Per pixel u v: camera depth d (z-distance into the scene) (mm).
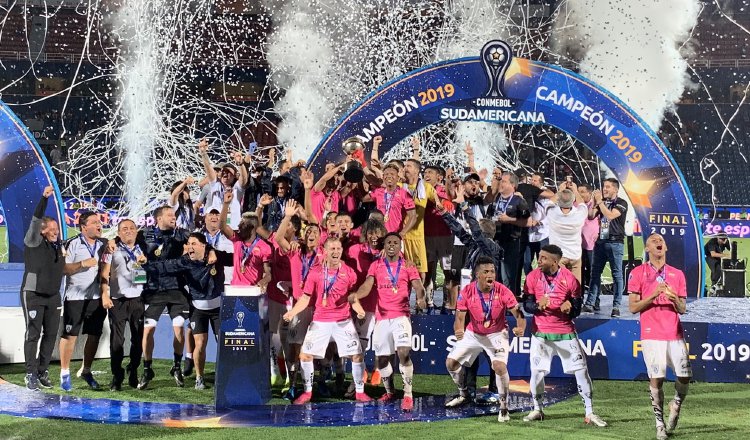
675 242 10125
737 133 31000
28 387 7785
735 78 31094
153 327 7973
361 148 9609
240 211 10812
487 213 9516
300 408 7160
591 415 6645
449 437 6168
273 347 8109
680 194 10023
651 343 6254
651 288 6281
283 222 7672
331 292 7328
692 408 7242
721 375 8367
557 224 9430
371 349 8688
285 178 9492
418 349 8758
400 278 7238
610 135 10016
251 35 31250
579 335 8555
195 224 10805
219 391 7246
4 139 10797
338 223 7719
